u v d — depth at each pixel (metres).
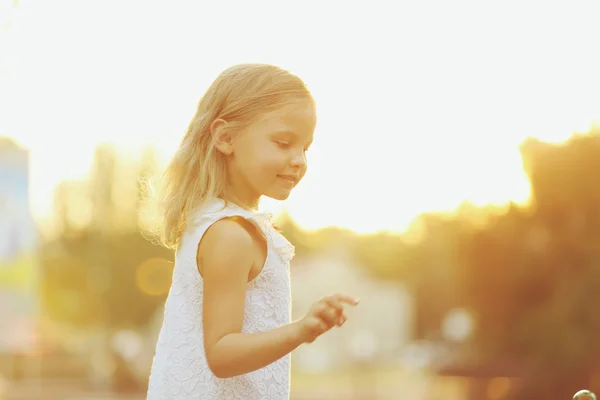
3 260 19.36
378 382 41.22
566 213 19.78
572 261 19.28
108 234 48.47
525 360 19.36
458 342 26.19
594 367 18.11
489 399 19.56
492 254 20.83
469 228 21.70
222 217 2.33
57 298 51.06
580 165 19.64
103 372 30.33
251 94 2.40
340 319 2.11
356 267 63.50
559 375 18.36
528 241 20.23
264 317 2.34
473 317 21.31
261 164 2.38
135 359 30.88
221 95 2.45
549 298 19.53
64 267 51.53
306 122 2.42
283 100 2.39
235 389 2.33
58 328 41.50
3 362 29.02
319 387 39.34
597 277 18.41
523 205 20.48
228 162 2.46
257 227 2.35
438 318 63.72
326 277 60.56
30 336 19.78
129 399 26.17
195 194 2.45
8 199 18.94
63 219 52.50
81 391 28.67
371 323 61.59
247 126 2.39
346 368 53.91
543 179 19.92
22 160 19.02
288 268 2.45
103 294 48.53
